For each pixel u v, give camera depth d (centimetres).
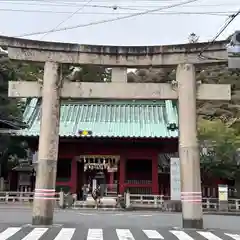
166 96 1739
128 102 4325
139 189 3766
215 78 4712
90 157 3841
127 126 3825
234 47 1430
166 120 3938
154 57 1766
